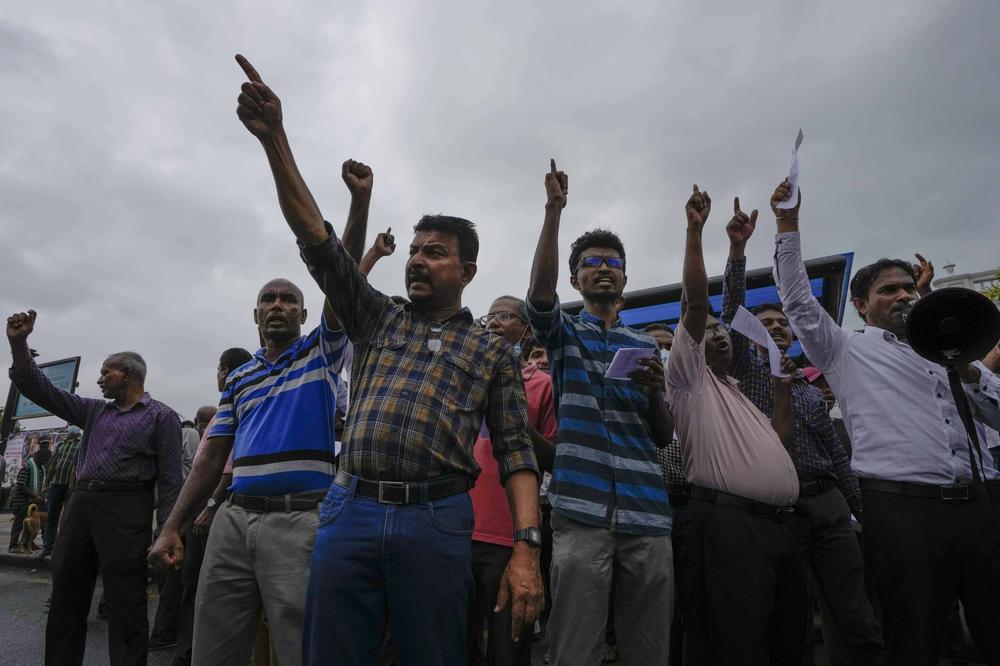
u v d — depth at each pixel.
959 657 3.92
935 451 2.45
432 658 1.80
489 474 3.11
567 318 2.85
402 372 2.03
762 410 3.35
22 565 8.43
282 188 1.86
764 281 6.05
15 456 15.55
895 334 2.84
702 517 2.79
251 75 1.82
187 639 3.95
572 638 2.43
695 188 2.76
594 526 2.48
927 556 2.37
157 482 3.85
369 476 1.90
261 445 2.61
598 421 2.65
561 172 2.63
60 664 3.48
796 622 2.83
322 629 1.80
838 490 3.27
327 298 2.12
